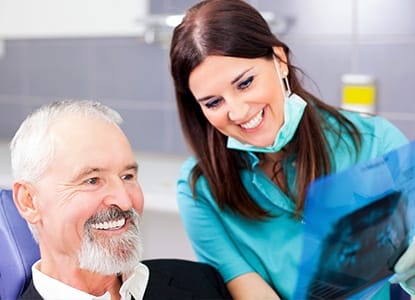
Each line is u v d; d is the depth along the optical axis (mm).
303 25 2430
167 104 2742
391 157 1219
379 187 1182
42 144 1231
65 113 1263
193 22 1307
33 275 1330
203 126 1500
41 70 3020
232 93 1306
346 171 1163
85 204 1218
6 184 2469
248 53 1290
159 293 1426
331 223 1123
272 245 1532
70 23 2715
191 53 1303
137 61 2770
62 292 1284
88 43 2867
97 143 1237
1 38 2990
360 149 1528
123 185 1255
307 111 1493
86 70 2904
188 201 1562
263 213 1526
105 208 1229
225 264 1525
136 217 1265
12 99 3135
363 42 2348
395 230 1205
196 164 1562
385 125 1579
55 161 1223
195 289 1459
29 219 1274
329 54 2410
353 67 2381
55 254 1276
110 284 1339
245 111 1306
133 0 2576
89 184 1229
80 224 1224
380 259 1199
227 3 1313
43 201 1238
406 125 2340
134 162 1282
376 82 2355
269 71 1342
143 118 2824
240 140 1401
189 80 1340
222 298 1482
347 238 1131
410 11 2256
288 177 1526
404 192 1221
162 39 2594
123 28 2617
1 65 3121
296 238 1519
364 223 1146
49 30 2766
